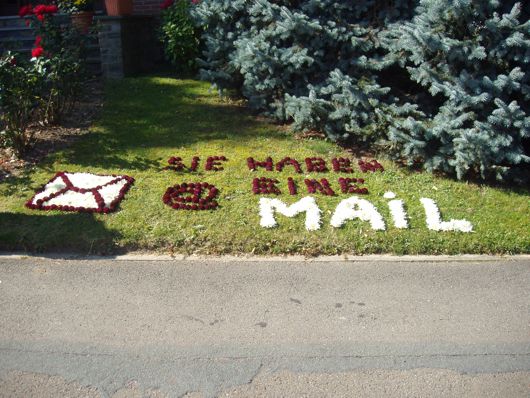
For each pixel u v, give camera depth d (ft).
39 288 15.78
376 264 17.71
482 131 21.21
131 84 32.58
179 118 27.84
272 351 13.34
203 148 24.59
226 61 28.55
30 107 23.95
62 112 27.04
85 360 12.86
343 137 24.68
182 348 13.35
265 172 22.66
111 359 12.91
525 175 22.75
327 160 23.89
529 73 21.84
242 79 28.99
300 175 22.54
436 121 22.65
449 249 18.53
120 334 13.83
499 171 21.80
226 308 15.05
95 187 20.85
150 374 12.46
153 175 22.09
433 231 19.22
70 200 19.94
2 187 20.84
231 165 23.08
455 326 14.56
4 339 13.53
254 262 17.56
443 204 20.90
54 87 25.63
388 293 16.03
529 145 23.58
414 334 14.16
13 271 16.60
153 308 14.96
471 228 19.45
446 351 13.52
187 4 33.65
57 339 13.58
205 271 16.93
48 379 12.23
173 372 12.53
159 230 18.47
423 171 23.24
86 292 15.65
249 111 28.91
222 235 18.40
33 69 23.54
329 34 24.54
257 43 25.49
